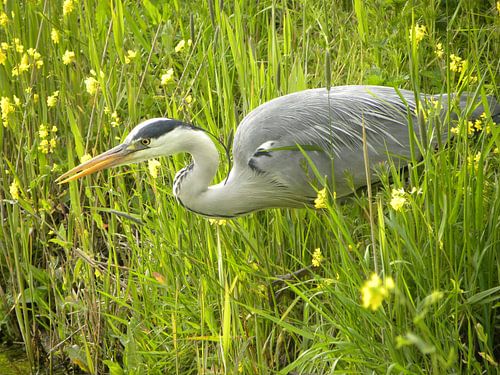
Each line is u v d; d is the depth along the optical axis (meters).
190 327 8.89
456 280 6.63
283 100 8.98
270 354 8.37
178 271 9.06
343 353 7.12
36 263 11.02
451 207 7.23
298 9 12.45
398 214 7.28
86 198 10.67
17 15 10.97
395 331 6.70
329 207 7.15
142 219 9.17
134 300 9.16
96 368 9.70
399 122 8.84
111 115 9.82
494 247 7.30
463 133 7.62
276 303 8.77
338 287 7.44
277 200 8.89
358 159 8.83
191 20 9.58
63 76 10.63
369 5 11.47
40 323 10.17
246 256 8.78
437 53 8.99
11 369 10.33
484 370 7.31
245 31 10.96
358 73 10.52
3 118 10.09
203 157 8.56
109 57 10.86
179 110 10.16
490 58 10.57
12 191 9.18
